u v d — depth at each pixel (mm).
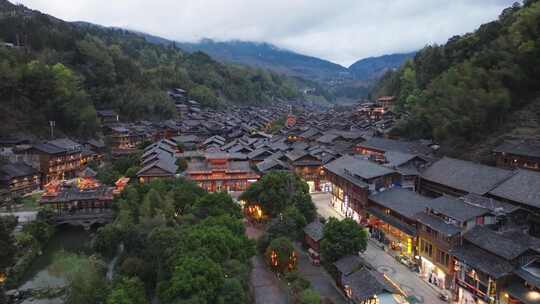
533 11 88312
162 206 58594
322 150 100438
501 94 79875
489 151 76062
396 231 55219
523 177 52750
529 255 36531
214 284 35875
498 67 88625
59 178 95438
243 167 90750
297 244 59625
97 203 69312
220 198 58688
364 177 64000
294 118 193625
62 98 118875
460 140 84938
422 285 45875
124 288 38906
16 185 82062
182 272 35688
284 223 55469
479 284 38625
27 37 154125
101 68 159750
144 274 44781
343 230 47219
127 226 53938
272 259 49156
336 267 45094
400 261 51844
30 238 56750
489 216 44906
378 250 56500
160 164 80250
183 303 32375
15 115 105250
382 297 37719
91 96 148875
